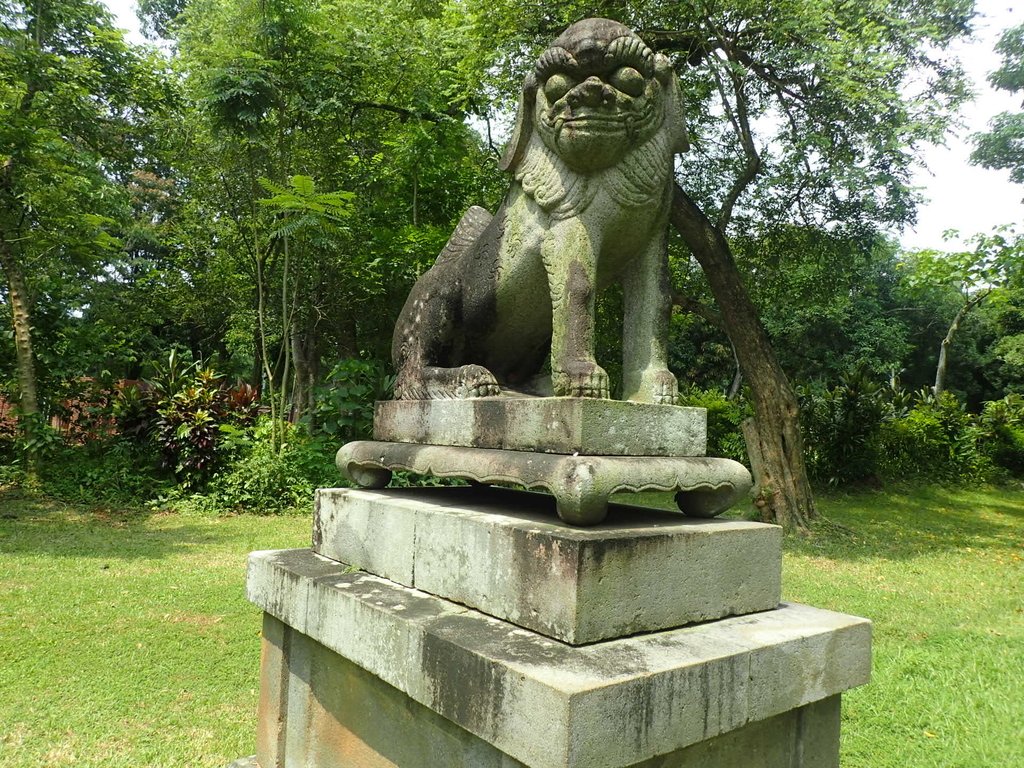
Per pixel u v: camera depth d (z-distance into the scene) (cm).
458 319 248
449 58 923
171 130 966
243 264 1030
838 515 920
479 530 177
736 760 164
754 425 821
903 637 416
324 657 211
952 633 422
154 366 915
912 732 291
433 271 265
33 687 312
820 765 181
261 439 827
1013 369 2102
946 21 698
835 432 1138
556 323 204
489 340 251
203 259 1190
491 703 143
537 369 270
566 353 199
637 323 219
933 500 1107
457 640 155
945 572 606
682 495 208
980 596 521
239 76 795
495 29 732
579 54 195
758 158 815
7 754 258
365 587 200
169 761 257
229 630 393
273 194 830
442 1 1091
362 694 194
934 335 2228
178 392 848
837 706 185
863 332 2033
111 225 930
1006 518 978
